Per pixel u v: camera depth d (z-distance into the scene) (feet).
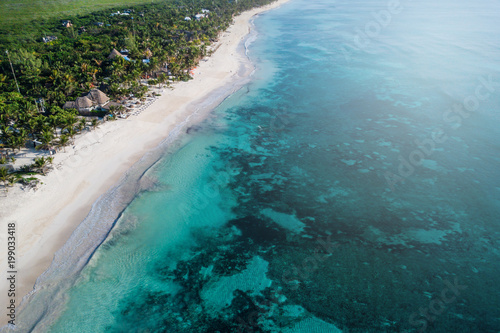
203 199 155.43
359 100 262.67
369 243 130.93
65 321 100.68
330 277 116.98
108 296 109.60
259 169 178.40
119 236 132.36
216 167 179.22
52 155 171.32
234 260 124.67
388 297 109.40
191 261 124.06
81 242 127.65
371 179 168.76
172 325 102.06
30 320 99.86
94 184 157.99
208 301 109.70
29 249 121.90
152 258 124.57
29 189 146.10
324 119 233.35
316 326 101.30
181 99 254.27
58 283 111.55
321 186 164.76
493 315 103.09
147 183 162.30
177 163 179.93
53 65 273.95
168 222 140.97
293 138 209.26
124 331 99.96
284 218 144.87
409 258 123.95
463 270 118.83
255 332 100.12
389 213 146.20
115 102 231.30
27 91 222.69
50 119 180.55
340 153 192.34
